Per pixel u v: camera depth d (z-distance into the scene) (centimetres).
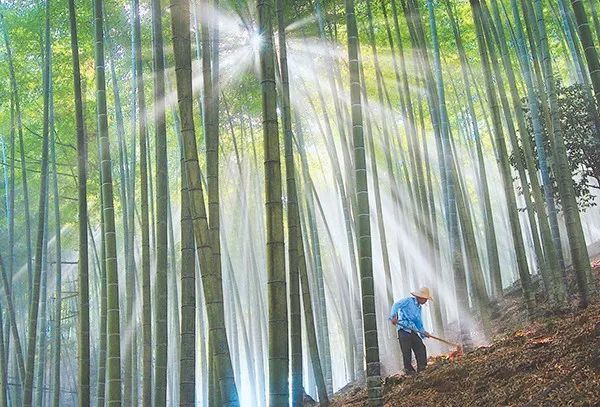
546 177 862
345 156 1115
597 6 1282
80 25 1191
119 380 628
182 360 529
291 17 1090
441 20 1344
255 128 1466
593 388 436
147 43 1190
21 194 1598
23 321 1677
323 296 1151
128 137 1369
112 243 654
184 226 550
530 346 599
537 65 894
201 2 587
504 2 1342
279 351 424
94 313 1733
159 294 611
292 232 603
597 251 1296
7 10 1280
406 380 726
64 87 1288
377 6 1233
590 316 596
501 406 492
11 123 1230
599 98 473
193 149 481
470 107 1092
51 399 1422
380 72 1199
